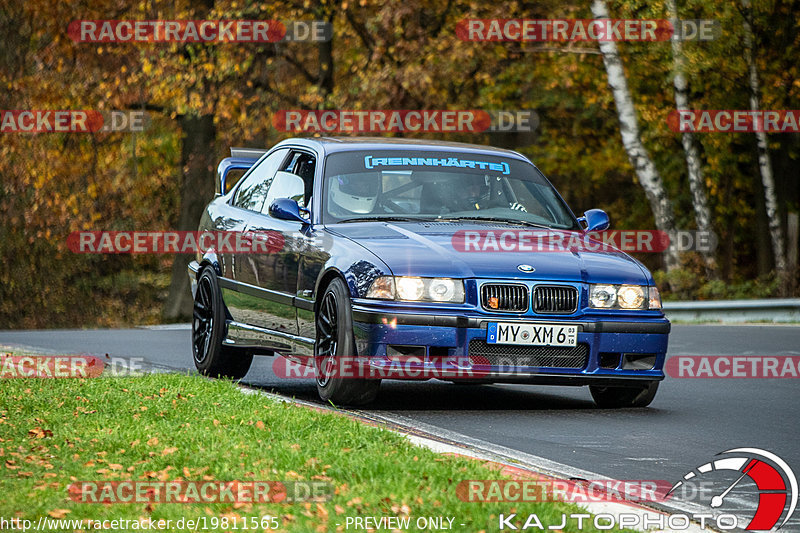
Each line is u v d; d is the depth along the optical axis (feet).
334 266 102.78
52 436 77.51
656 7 298.76
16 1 332.80
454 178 115.44
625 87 302.45
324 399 103.50
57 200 375.45
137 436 76.84
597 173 406.62
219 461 69.05
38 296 434.30
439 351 98.84
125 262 457.68
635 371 103.76
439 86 349.82
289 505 59.16
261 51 332.60
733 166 370.94
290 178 119.55
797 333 189.26
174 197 432.66
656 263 435.12
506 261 101.50
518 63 363.56
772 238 331.16
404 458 70.54
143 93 339.98
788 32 326.44
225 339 124.88
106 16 335.47
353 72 346.54
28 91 341.62
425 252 101.09
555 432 93.20
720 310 229.45
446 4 348.18
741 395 118.93
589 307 102.17
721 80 330.54
